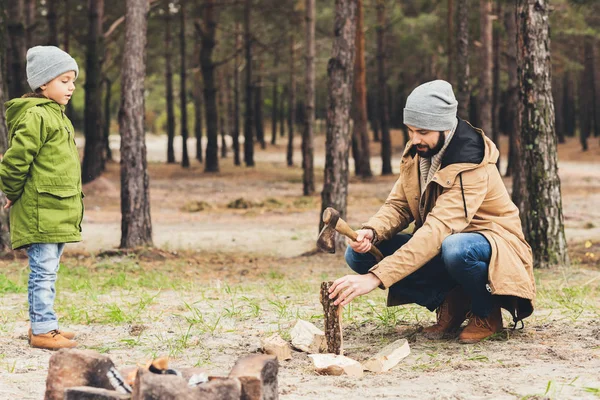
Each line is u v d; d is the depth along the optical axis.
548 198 9.23
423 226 4.52
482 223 4.70
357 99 30.47
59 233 4.81
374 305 6.23
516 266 4.59
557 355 4.40
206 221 17.67
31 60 4.86
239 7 34.72
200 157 40.47
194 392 2.71
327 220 4.38
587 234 14.79
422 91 4.53
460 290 4.98
